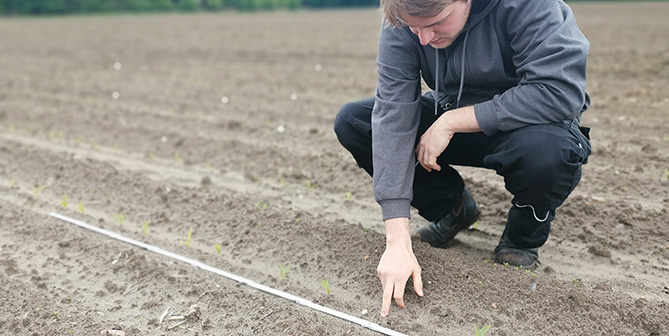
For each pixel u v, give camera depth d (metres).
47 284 2.74
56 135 5.43
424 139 2.36
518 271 2.56
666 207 3.27
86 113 6.23
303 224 3.10
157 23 20.66
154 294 2.63
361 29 15.91
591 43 9.87
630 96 5.80
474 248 2.94
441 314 2.35
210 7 36.66
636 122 4.87
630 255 2.86
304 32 15.30
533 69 2.10
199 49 11.65
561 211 3.27
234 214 3.35
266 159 4.48
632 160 3.97
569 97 2.09
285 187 3.96
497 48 2.18
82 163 4.33
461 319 2.31
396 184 2.29
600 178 3.69
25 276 2.81
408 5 1.91
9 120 6.02
